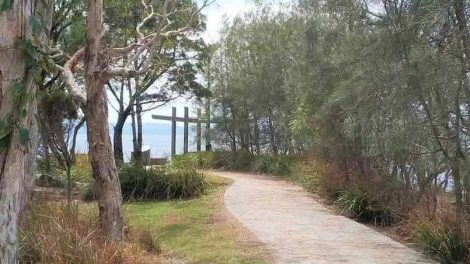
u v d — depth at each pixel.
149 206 12.55
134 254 6.50
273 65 19.66
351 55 8.88
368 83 7.81
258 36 20.41
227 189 14.53
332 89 10.98
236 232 8.55
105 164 7.33
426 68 6.66
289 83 16.14
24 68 2.76
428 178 8.26
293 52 15.48
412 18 6.86
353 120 9.74
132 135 20.44
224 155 22.11
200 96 20.25
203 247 7.67
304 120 14.16
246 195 13.25
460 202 7.12
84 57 7.53
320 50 11.62
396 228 9.12
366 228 8.99
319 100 11.96
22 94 2.74
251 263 6.51
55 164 10.99
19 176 2.80
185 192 13.80
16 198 2.81
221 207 11.41
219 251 7.28
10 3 2.63
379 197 10.19
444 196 8.24
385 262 6.58
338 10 9.46
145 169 14.34
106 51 7.23
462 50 6.36
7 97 2.70
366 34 8.48
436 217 7.78
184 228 9.40
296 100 15.73
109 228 7.24
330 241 7.84
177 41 17.11
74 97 7.37
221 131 22.92
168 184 13.79
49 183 10.95
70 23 12.84
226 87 22.16
